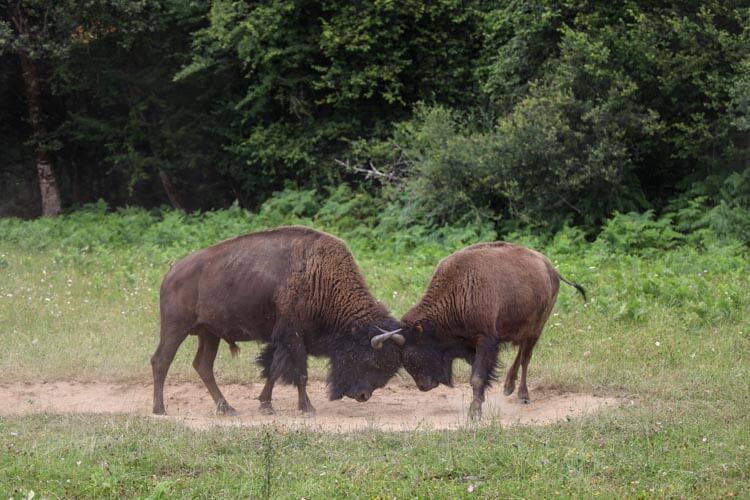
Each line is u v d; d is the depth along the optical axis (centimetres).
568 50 7619
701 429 3188
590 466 2816
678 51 7588
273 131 9650
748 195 7456
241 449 3019
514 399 3991
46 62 10388
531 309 3766
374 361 3616
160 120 10300
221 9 9162
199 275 3800
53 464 2839
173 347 3831
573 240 7319
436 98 9525
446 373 3647
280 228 3838
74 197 11381
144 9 9719
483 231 7700
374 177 9144
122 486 2680
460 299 3606
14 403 3991
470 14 9338
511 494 2575
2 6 9788
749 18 7312
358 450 3005
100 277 6444
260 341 3825
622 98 7425
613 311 5091
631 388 3934
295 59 9338
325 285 3694
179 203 10825
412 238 7769
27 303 5666
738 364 4222
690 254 6638
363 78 9181
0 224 9100
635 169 8231
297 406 3978
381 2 9019
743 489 2605
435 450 2978
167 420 3462
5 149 11338
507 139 7612
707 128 7456
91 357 4641
